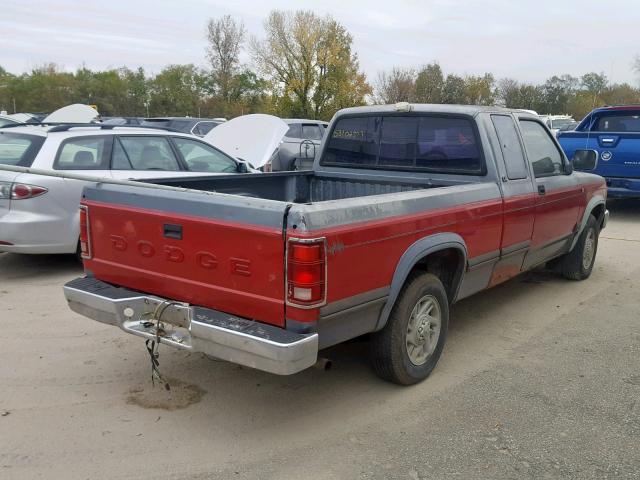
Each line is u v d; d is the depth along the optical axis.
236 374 4.26
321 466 3.16
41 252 6.27
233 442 3.38
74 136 6.51
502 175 4.72
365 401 3.88
